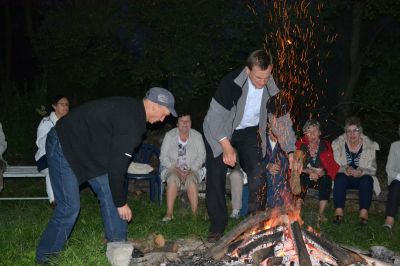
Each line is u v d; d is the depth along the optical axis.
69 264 4.83
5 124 9.76
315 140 7.10
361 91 9.41
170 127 10.02
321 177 7.04
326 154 7.07
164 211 7.31
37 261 4.96
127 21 8.57
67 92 10.13
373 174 7.11
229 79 5.21
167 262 5.18
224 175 5.60
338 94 10.09
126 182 7.67
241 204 7.06
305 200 7.70
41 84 10.64
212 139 5.41
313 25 8.60
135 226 6.37
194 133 7.32
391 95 9.13
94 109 4.74
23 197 8.06
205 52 8.54
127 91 10.33
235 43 8.62
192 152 7.25
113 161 4.57
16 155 9.73
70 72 9.40
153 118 4.76
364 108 9.30
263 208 5.60
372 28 10.18
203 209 7.46
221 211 5.65
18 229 6.02
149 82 10.14
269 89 5.40
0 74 16.56
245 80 5.20
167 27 8.41
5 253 5.32
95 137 4.75
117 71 9.74
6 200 7.96
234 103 5.24
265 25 8.52
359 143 7.18
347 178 7.05
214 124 5.25
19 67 16.77
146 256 5.32
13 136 9.70
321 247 4.98
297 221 5.06
